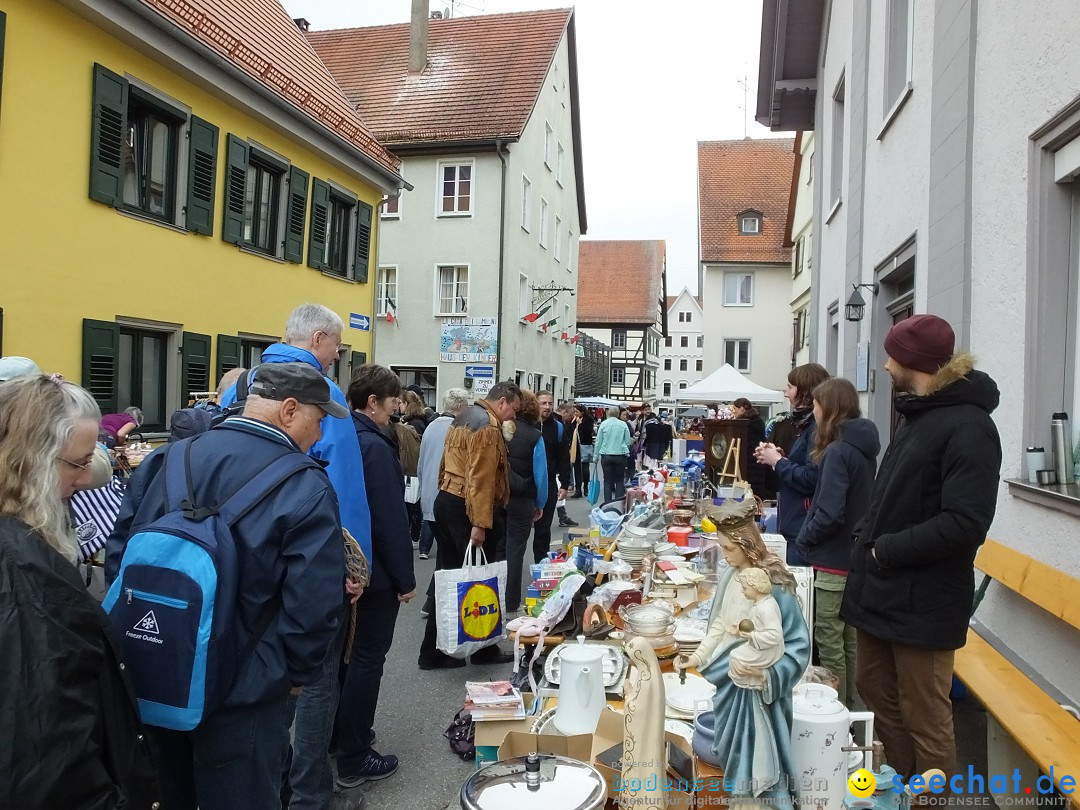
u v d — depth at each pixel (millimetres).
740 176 31094
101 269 9523
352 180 15930
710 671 2119
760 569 2053
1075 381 4195
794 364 24031
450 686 4977
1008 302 4633
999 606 4836
